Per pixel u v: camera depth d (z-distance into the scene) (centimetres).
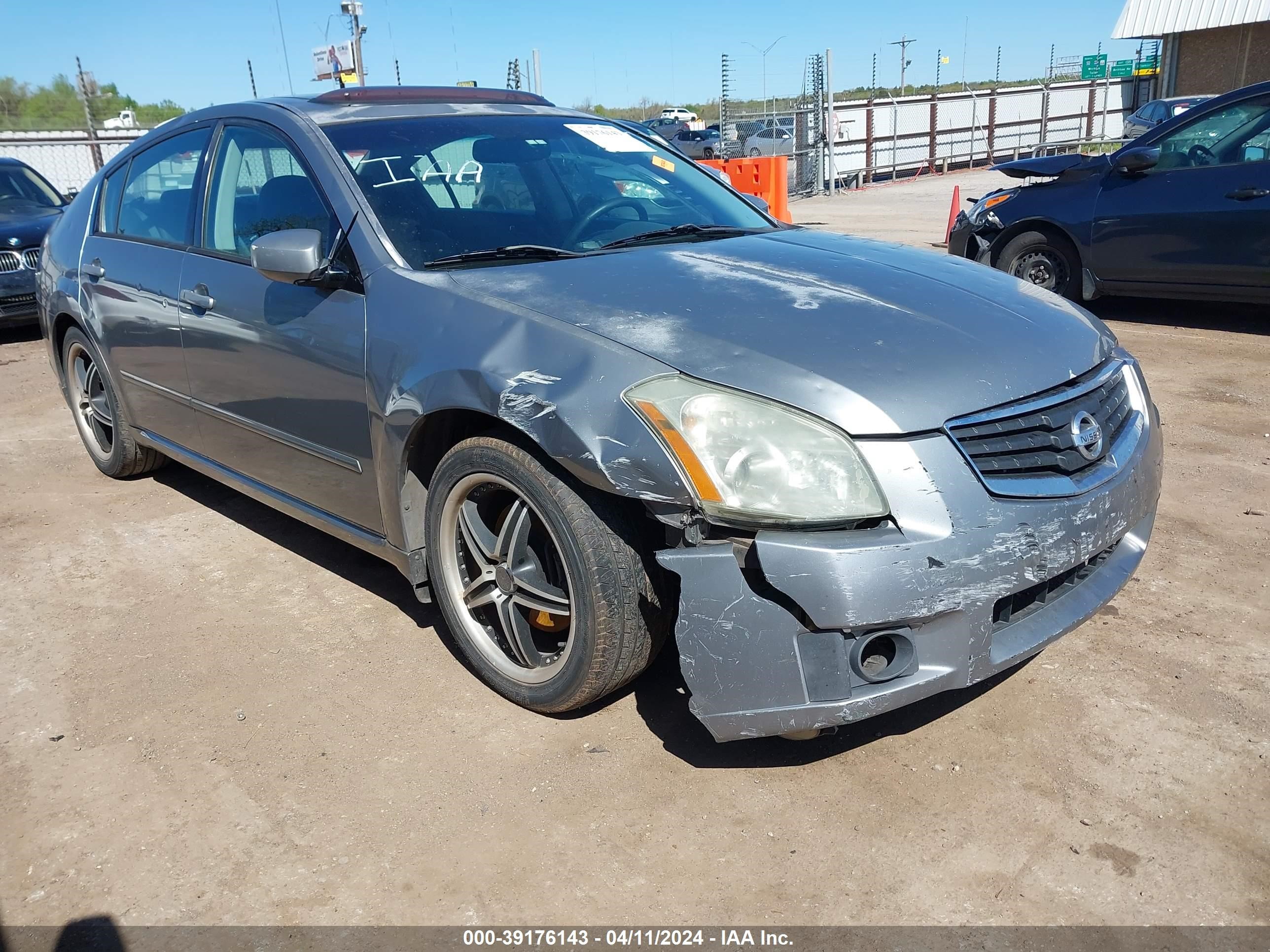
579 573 236
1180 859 212
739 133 2173
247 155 350
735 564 212
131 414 434
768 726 215
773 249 309
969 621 215
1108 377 261
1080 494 231
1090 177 716
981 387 226
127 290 398
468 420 264
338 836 228
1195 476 426
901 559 206
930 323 246
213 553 389
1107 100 2631
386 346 274
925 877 210
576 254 302
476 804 237
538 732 263
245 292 328
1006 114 2438
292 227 321
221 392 352
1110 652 291
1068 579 246
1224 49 2342
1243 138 643
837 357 226
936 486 212
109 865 222
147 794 245
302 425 315
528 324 247
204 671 300
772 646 212
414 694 284
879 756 249
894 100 2191
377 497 295
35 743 267
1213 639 296
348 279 294
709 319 242
